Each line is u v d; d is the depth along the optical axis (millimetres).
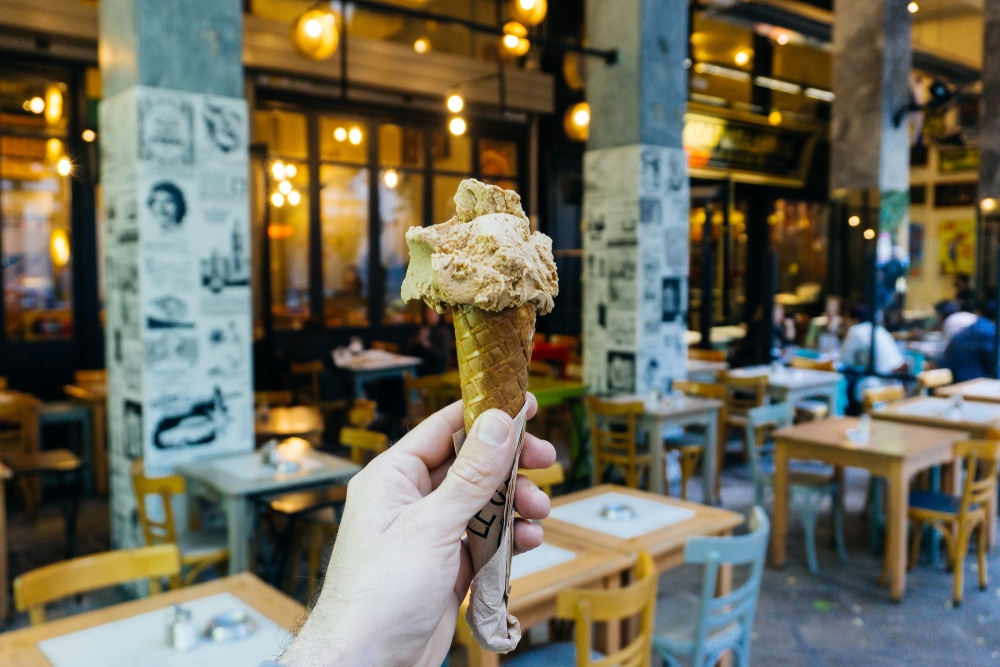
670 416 6246
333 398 8422
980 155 9148
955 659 3904
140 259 4477
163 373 4594
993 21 9055
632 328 7016
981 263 9164
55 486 6781
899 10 9664
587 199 7402
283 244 10141
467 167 11836
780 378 7941
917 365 9984
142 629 2328
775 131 13180
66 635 2289
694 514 3541
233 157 4844
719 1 10156
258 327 9820
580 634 2371
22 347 7918
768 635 4184
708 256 11539
